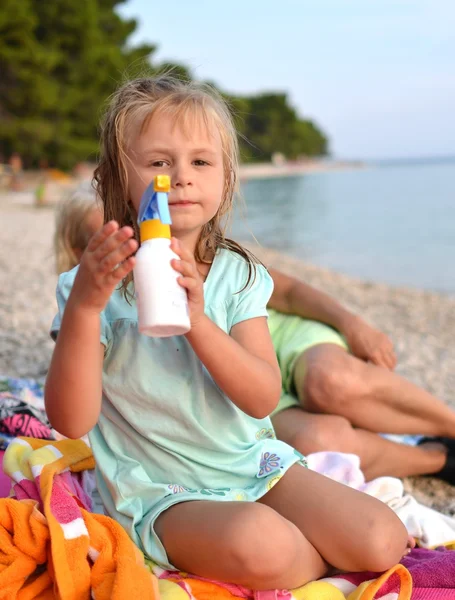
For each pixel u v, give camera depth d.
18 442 2.38
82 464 2.32
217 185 1.98
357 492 2.04
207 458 2.04
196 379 2.02
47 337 4.96
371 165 130.75
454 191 35.34
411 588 1.92
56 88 37.19
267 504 2.07
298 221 20.47
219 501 1.90
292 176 64.62
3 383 3.25
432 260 12.96
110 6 47.47
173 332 1.67
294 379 3.02
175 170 1.92
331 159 135.12
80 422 1.88
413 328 6.75
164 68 2.36
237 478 2.06
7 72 35.25
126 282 2.03
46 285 7.21
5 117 35.81
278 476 2.06
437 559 2.06
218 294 2.11
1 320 5.39
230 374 1.90
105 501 2.09
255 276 2.16
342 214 22.88
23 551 1.82
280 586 1.87
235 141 2.18
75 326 1.78
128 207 2.05
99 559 1.79
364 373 2.93
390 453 2.95
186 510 1.90
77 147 37.28
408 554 2.22
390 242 15.55
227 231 2.23
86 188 3.38
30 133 34.72
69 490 2.12
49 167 37.53
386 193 35.12
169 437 2.02
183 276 1.68
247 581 1.83
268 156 87.88
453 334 6.54
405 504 2.49
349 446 2.81
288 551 1.83
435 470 3.09
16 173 28.19
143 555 1.93
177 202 1.92
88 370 1.83
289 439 2.79
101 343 1.97
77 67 39.34
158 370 2.01
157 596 1.73
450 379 4.86
